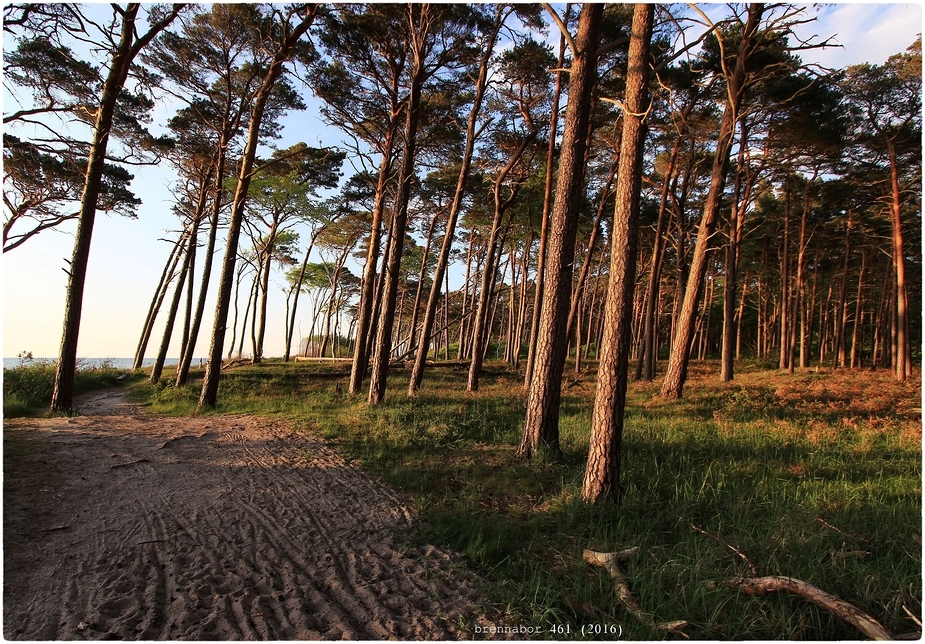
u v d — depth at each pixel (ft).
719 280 134.62
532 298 140.77
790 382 58.70
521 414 36.35
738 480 20.92
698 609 11.63
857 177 66.74
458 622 11.32
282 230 92.99
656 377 72.13
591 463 18.51
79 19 34.22
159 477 21.20
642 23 19.20
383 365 41.88
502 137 57.00
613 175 61.46
